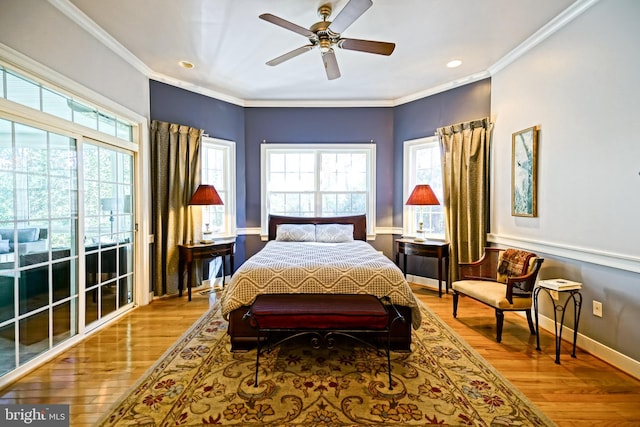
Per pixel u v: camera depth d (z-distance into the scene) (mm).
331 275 2439
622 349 2117
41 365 2186
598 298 2287
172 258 3770
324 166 4871
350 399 1784
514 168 3182
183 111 3973
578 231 2445
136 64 3312
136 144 3395
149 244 3607
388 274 2445
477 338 2633
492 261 3180
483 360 2248
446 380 1985
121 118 3145
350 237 4289
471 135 3684
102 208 2959
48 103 2320
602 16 2225
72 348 2445
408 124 4531
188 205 3926
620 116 2113
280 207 4895
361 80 3928
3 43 1940
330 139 4750
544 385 1939
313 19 2609
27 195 2172
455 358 2277
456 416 1652
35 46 2148
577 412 1692
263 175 4770
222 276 4504
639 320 2014
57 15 2324
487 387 1913
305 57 3281
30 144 2186
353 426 1576
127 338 2633
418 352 2371
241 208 4715
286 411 1684
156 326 2895
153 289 3686
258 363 2031
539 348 2428
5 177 2020
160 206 3668
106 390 1888
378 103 4691
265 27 2717
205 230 4309
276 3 2387
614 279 2172
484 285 2902
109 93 2920
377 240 4789
